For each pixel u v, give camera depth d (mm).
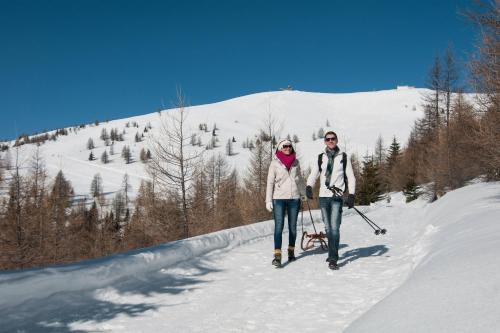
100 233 26406
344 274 5523
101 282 4945
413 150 48812
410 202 40031
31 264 17688
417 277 3932
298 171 6602
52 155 188250
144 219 18359
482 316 2477
